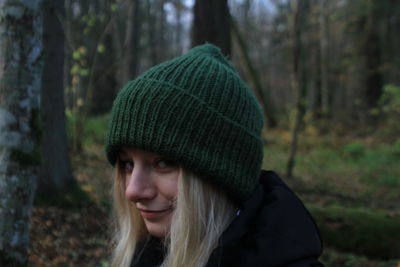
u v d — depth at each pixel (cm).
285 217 109
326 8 1942
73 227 431
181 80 110
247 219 111
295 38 944
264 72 2806
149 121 108
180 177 109
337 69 1986
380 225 467
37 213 449
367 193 809
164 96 108
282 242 104
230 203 118
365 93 1673
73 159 718
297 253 102
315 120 1714
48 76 507
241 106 115
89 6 762
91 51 815
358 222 477
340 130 1548
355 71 1773
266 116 1614
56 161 507
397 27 1884
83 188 557
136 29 1465
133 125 109
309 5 1945
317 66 1989
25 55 248
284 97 2791
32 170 255
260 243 104
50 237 397
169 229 114
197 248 109
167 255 122
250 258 103
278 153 1180
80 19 748
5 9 242
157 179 113
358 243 464
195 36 686
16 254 249
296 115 920
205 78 112
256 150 118
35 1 249
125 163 128
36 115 257
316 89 1991
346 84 2525
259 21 3020
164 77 111
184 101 108
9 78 245
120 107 113
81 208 486
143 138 108
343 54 1883
